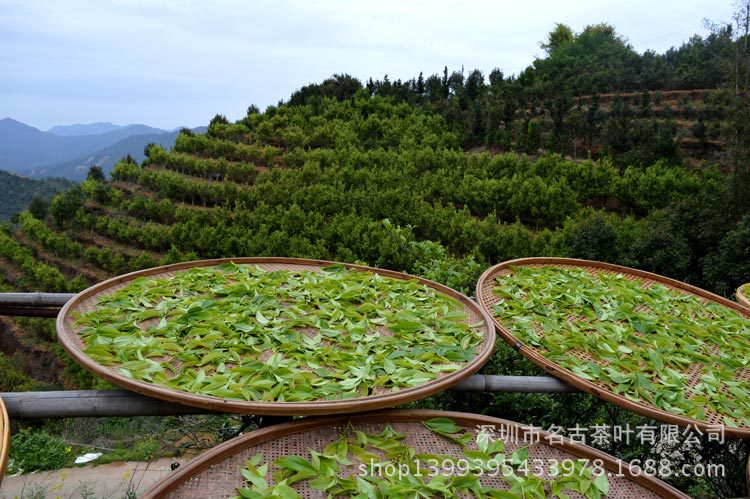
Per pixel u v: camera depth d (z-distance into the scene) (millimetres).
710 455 2639
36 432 4270
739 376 2439
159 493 1489
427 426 1948
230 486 1577
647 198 9586
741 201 7129
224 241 10125
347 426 1870
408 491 1606
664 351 2514
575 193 9617
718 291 6527
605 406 2867
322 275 3025
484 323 2490
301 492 1585
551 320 2652
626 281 3355
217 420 3537
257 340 2236
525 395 2959
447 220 9219
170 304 2486
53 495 3330
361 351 2189
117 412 1970
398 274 3074
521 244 8367
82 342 2068
